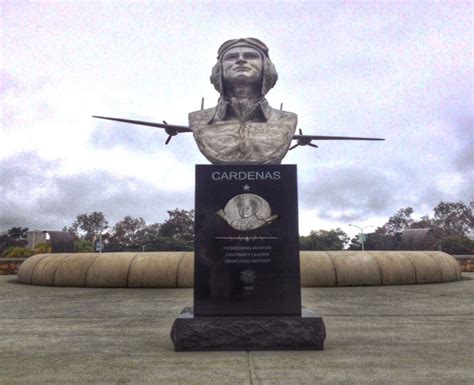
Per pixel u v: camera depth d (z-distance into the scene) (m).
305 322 4.92
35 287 13.34
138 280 12.66
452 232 76.88
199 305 5.08
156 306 8.88
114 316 7.59
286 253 5.19
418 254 13.88
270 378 3.77
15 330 6.28
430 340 5.40
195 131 10.00
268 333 4.90
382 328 6.27
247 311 5.08
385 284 12.81
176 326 4.90
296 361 4.37
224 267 5.15
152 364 4.29
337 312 7.85
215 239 5.19
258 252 5.18
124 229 92.56
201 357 4.58
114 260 13.09
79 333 6.02
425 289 11.83
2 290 12.44
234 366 4.19
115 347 5.10
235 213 5.24
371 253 13.38
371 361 4.36
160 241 74.69
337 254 13.09
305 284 12.37
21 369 4.14
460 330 6.09
